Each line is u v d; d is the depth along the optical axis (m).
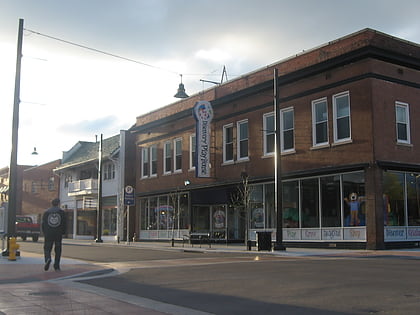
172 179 35.06
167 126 36.06
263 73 27.48
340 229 23.17
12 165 17.94
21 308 8.31
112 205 42.44
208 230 32.75
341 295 9.29
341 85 23.42
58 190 53.06
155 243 33.78
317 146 24.27
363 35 22.20
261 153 27.59
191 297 9.59
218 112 31.02
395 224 22.27
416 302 8.44
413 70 23.80
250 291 10.12
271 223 26.91
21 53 18.42
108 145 45.84
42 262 16.14
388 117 22.52
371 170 21.81
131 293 10.22
